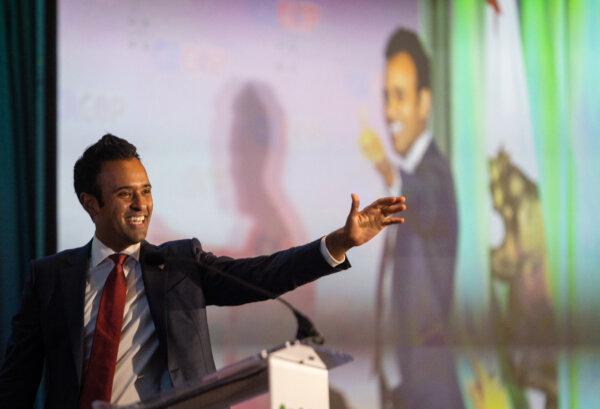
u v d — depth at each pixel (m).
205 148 11.18
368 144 11.47
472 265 11.45
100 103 11.08
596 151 11.84
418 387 11.12
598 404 11.38
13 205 10.97
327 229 11.27
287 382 5.24
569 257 11.64
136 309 6.60
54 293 6.66
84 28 11.16
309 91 11.45
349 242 6.29
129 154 6.80
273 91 11.39
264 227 11.16
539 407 11.30
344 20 11.62
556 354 11.44
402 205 6.29
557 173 11.76
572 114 11.88
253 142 11.27
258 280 6.61
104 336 6.44
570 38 12.02
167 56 11.27
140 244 6.87
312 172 11.34
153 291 6.59
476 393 11.22
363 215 6.32
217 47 11.36
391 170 11.45
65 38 11.12
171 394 5.39
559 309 11.51
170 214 11.02
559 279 11.57
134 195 6.69
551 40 11.98
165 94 11.20
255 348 10.95
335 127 11.44
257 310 11.02
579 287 11.59
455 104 11.67
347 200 11.34
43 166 10.95
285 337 11.02
